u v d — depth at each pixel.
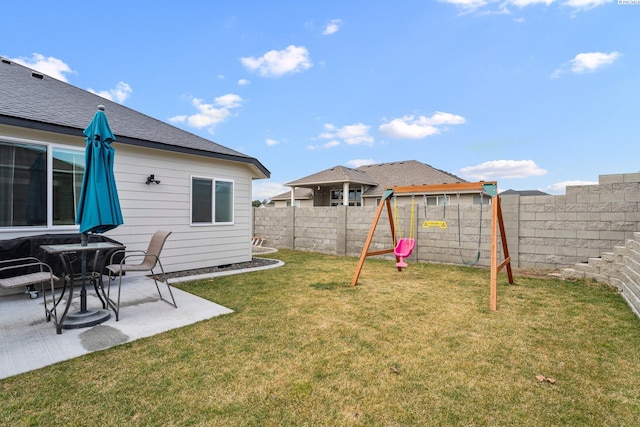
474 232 7.75
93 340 3.11
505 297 4.84
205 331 3.38
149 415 2.01
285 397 2.22
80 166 5.31
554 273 6.52
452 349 3.00
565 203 6.62
